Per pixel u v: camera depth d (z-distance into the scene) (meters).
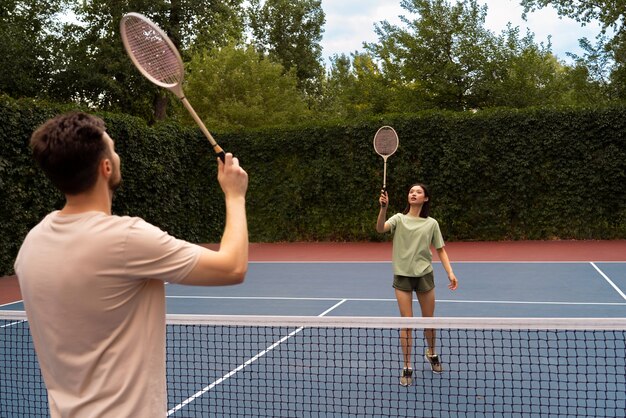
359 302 9.67
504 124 17.98
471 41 26.42
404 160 18.52
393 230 5.80
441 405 4.70
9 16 27.59
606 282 11.23
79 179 1.83
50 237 1.84
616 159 17.38
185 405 4.81
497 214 18.14
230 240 1.85
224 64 36.47
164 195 18.31
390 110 28.52
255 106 35.16
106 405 1.78
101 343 1.81
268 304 9.66
